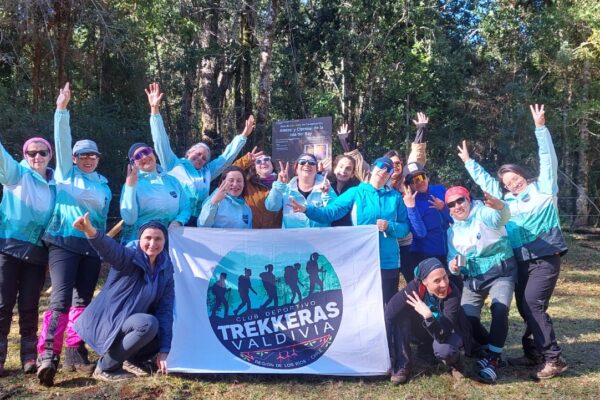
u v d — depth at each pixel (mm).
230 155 6645
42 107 13578
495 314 5043
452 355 4836
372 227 5133
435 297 4930
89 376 4969
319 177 5961
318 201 5641
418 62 18688
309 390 4734
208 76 17953
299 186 5805
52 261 4895
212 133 17984
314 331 5031
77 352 5109
